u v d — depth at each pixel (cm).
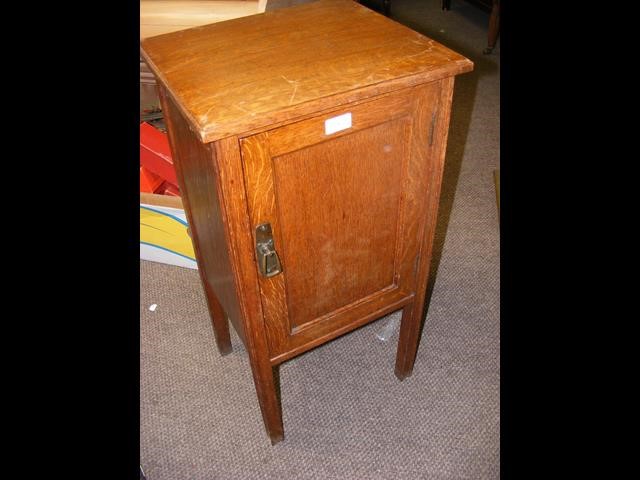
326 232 97
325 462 124
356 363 145
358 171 93
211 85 84
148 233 165
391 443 126
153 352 149
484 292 162
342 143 88
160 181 177
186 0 202
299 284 100
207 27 102
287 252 94
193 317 158
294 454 125
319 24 101
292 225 92
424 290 119
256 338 101
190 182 105
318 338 111
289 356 109
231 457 125
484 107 239
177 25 190
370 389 138
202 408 135
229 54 92
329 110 82
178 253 169
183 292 166
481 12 318
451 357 144
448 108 93
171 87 84
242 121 75
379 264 109
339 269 103
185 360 146
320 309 107
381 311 116
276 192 86
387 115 88
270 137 80
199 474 122
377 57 89
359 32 98
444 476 120
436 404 134
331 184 91
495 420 129
